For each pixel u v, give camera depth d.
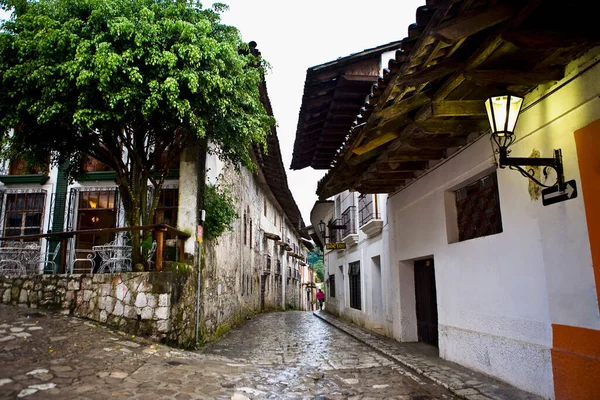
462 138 6.30
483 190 6.27
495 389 5.12
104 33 6.48
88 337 6.23
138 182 8.44
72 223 10.95
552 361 4.44
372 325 12.12
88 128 6.96
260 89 10.32
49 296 7.67
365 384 5.71
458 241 7.05
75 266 10.75
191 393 4.56
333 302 19.16
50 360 5.05
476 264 6.11
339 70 7.10
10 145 8.17
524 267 4.97
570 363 4.16
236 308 13.16
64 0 6.74
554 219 4.43
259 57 9.03
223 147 8.70
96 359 5.33
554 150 4.38
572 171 4.16
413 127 5.64
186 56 6.85
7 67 6.69
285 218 28.06
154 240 8.42
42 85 6.60
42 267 10.66
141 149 8.41
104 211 11.12
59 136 7.92
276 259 24.05
